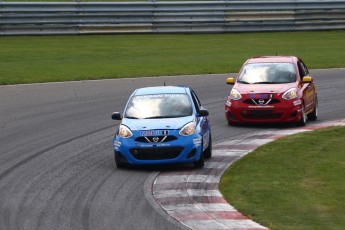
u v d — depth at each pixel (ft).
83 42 393.70
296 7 429.79
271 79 212.43
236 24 427.74
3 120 220.23
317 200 128.16
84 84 283.38
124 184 144.05
